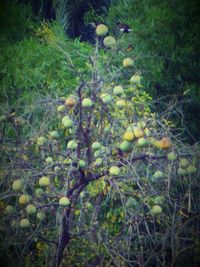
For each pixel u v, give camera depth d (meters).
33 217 3.41
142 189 3.06
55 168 3.19
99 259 3.25
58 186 3.35
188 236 3.50
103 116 3.16
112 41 3.24
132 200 3.15
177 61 4.76
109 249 3.13
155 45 4.70
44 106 3.40
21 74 4.26
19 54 4.36
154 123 3.24
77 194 3.16
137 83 3.47
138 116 3.31
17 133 3.39
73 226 3.37
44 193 3.17
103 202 3.58
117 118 3.17
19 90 4.27
